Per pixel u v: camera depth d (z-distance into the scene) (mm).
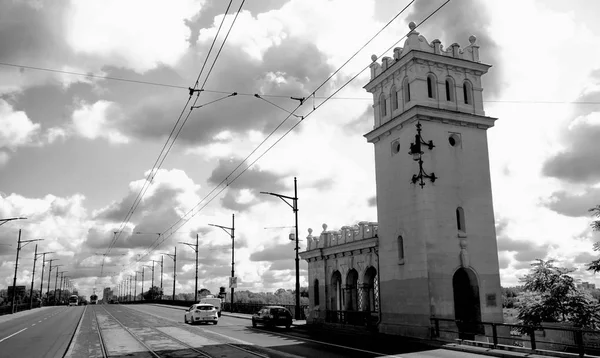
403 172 27016
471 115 27391
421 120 26188
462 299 26891
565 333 25641
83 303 160125
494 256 26609
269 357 18141
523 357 16969
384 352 19109
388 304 27422
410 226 26125
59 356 20297
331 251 33594
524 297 28875
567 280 27172
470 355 18219
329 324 32000
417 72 26781
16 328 38312
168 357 19047
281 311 32562
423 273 24812
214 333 29266
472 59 28562
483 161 27641
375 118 30328
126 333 30250
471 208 26641
